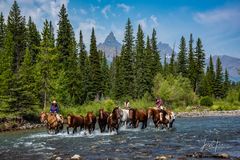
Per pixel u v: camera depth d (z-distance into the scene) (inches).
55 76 1958.7
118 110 1059.9
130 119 1173.7
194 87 3814.0
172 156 585.6
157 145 746.8
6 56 1690.5
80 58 2920.8
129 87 3031.5
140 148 703.7
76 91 2409.0
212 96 3892.7
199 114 2468.0
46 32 2512.3
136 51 3361.2
